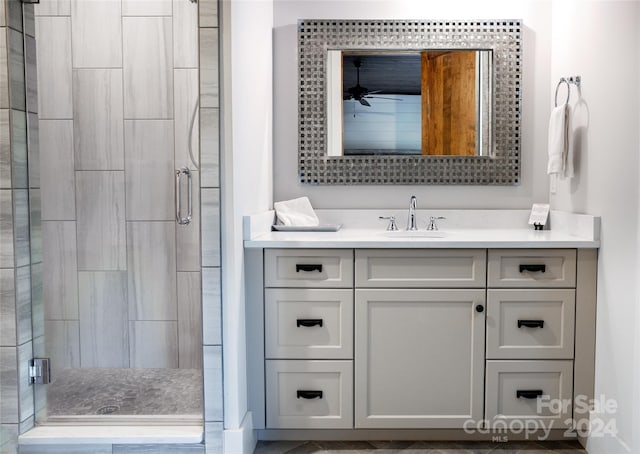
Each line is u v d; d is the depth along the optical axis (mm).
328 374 2023
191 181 2680
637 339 1694
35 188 1871
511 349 2004
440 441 2061
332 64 2580
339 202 2635
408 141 2586
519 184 2598
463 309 2002
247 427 1918
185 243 2717
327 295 2002
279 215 2502
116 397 2365
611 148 1888
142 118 2682
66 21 2656
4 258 1774
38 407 1908
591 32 2076
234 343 1821
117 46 2658
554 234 2273
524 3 2545
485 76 2555
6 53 1735
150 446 1828
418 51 2561
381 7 2566
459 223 2580
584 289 1985
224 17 1741
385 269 1999
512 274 1993
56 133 2699
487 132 2570
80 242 2732
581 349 1995
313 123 2596
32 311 1872
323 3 2572
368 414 2029
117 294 2742
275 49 2592
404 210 2588
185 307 2738
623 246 1788
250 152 2072
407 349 2014
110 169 2705
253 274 2002
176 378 2617
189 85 2662
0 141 1749
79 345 2752
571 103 2264
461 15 2555
